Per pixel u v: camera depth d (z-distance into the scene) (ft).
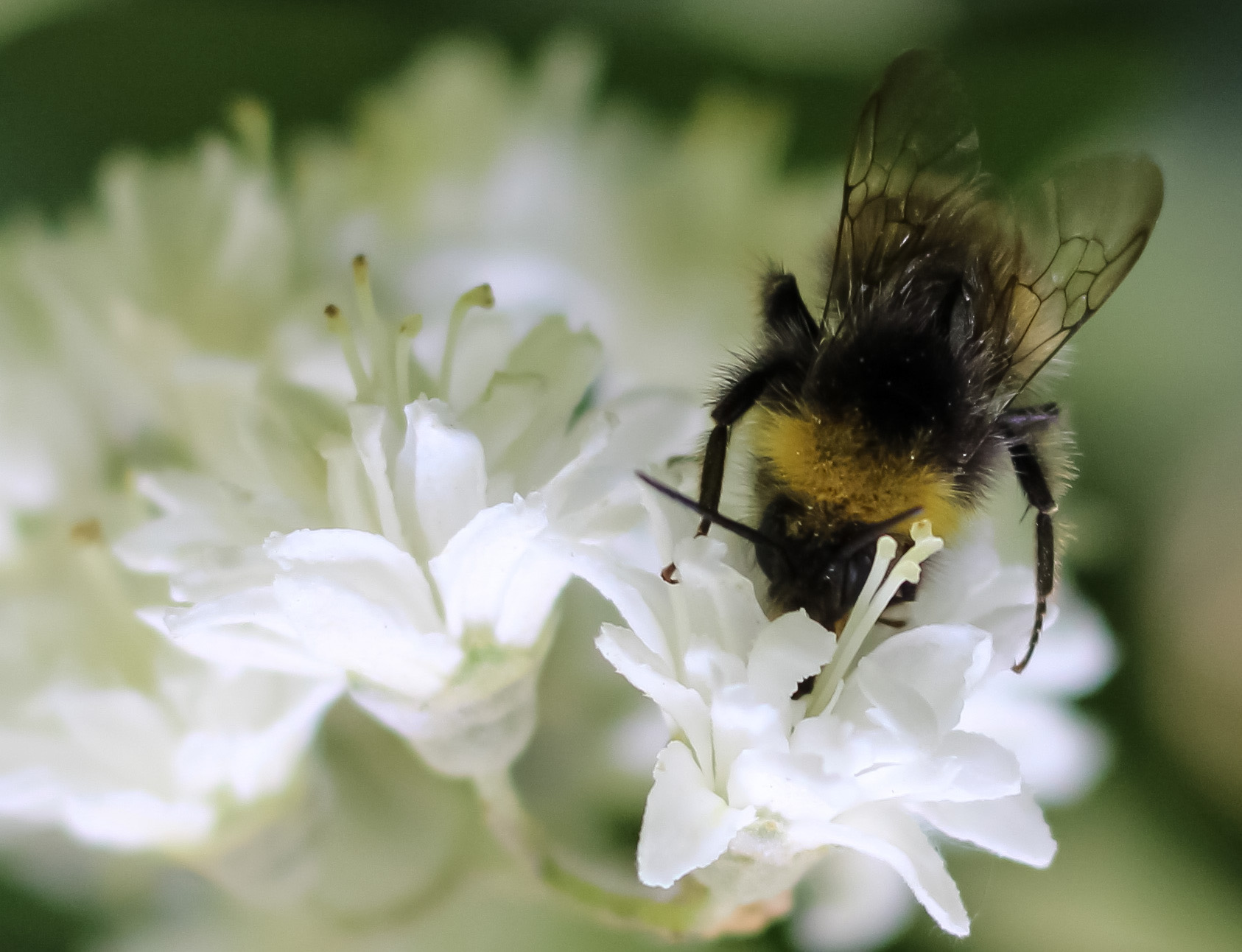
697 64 0.53
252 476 0.37
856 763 0.35
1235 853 0.47
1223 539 0.51
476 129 0.46
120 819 0.38
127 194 0.42
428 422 0.36
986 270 0.37
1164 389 0.54
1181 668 0.50
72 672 0.38
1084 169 0.38
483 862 0.40
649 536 0.37
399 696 0.36
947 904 0.35
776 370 0.37
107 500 0.40
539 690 0.41
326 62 0.50
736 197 0.45
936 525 0.36
